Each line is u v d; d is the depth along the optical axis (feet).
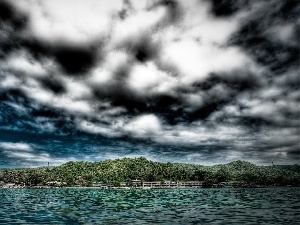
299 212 117.70
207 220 95.61
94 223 89.56
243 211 122.21
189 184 397.60
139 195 247.70
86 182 455.22
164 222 91.45
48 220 96.12
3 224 88.07
